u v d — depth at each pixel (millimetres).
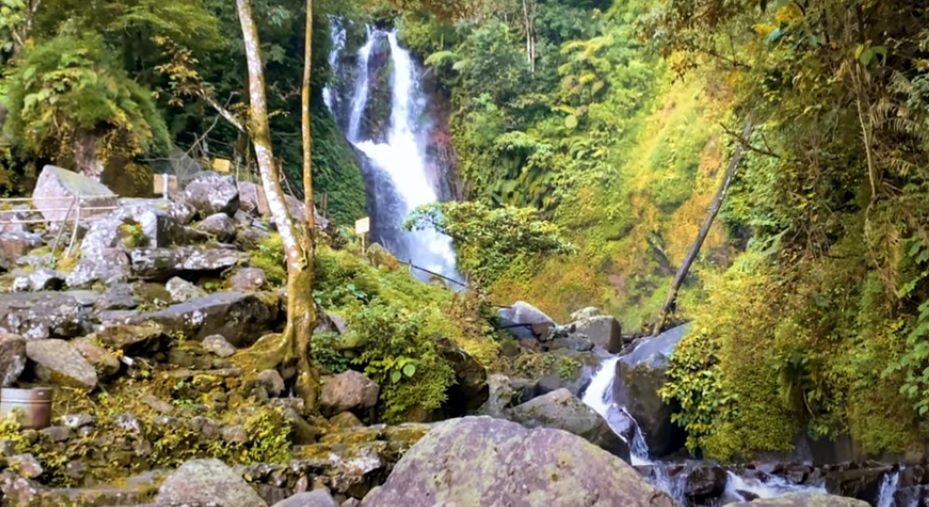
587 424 6895
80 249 7031
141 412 4570
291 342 5523
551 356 9484
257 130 5762
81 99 9656
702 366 7480
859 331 5207
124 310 5887
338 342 6227
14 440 3846
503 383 7441
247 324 6027
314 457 4520
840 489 5949
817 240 5445
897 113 4004
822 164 5141
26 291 6113
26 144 9562
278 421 4703
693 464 6809
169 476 3732
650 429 7625
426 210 11922
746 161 8078
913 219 4055
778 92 5066
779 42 4645
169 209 8016
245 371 5309
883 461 6309
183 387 4965
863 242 4949
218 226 8039
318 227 10477
